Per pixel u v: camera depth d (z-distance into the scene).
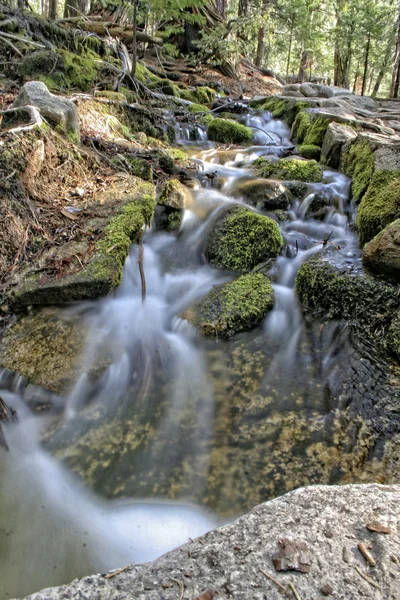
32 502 1.99
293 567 1.17
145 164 4.70
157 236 4.14
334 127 5.96
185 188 4.64
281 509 1.40
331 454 2.18
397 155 4.28
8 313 2.96
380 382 2.48
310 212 4.55
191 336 3.13
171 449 2.31
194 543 1.29
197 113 8.28
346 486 1.51
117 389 2.67
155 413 2.53
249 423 2.43
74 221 3.54
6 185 3.28
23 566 1.72
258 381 2.73
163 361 2.90
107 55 8.24
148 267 3.76
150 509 2.00
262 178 5.20
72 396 2.57
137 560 1.75
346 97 9.05
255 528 1.32
